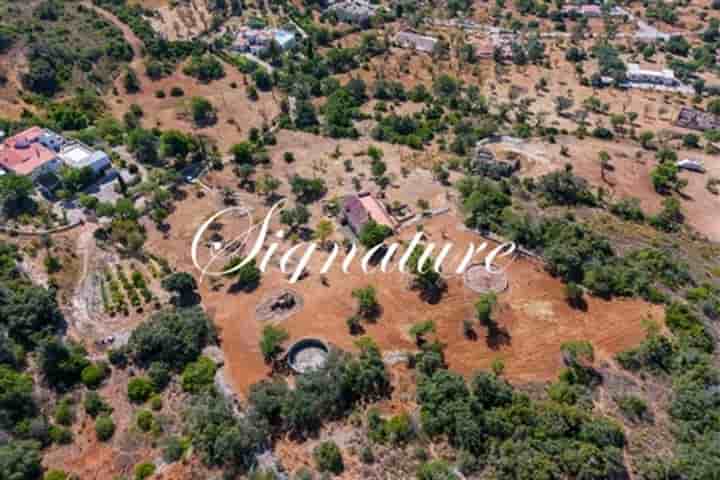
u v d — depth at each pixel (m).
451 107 177.25
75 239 116.81
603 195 134.00
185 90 181.12
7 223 118.94
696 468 69.94
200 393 84.12
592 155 151.75
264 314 98.81
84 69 178.00
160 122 164.38
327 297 102.06
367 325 96.19
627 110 182.25
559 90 194.88
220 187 134.38
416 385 84.38
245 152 142.25
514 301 100.75
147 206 126.94
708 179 145.62
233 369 89.06
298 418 77.19
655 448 75.25
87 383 87.31
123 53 188.12
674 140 163.88
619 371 87.88
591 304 100.25
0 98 160.25
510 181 135.25
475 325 96.25
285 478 71.31
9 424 79.88
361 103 181.75
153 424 80.62
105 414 82.94
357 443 75.75
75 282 106.81
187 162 143.62
